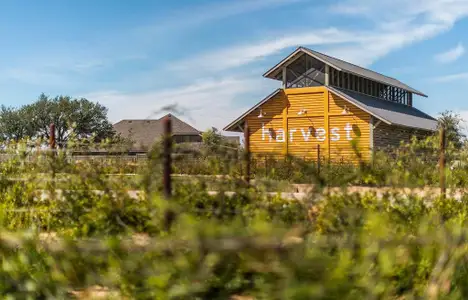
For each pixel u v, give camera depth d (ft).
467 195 21.25
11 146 24.95
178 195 16.01
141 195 16.03
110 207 14.56
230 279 10.02
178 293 10.11
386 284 10.26
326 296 9.37
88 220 15.02
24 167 22.99
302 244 9.47
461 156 23.89
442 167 21.50
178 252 10.07
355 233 11.21
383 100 133.49
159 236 12.11
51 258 11.84
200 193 15.88
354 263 9.87
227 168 16.81
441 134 23.62
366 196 15.92
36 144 25.80
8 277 12.16
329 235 11.87
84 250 11.03
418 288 10.78
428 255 10.59
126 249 10.55
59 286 11.69
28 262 12.14
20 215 18.94
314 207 13.53
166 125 16.81
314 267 9.40
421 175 20.49
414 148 22.53
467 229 11.08
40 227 17.43
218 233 9.77
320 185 13.83
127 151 23.15
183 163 17.66
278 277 9.50
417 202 17.38
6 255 12.17
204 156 17.31
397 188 17.24
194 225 10.12
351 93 117.80
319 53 114.93
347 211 13.01
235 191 15.64
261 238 9.31
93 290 11.50
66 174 19.04
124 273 10.80
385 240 10.15
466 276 11.30
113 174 18.60
